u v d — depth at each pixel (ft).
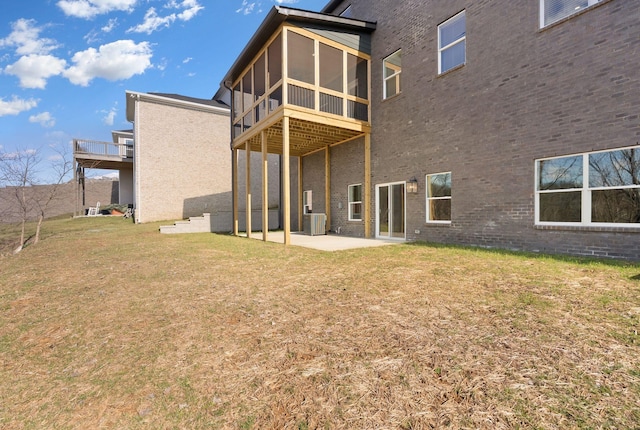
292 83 28.60
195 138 60.85
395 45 31.09
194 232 43.57
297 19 28.94
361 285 13.99
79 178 74.90
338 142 38.96
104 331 10.39
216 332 9.92
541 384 6.52
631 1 16.84
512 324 9.29
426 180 28.35
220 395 6.82
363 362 7.73
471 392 6.40
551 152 19.98
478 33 23.98
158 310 12.06
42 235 43.75
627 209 17.37
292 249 25.39
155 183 56.95
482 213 23.91
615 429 5.26
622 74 17.16
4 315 12.21
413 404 6.17
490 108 23.29
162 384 7.33
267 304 12.18
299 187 46.32
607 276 13.41
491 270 15.46
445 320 9.86
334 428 5.68
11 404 6.89
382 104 32.68
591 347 7.80
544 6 20.47
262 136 32.17
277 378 7.31
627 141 17.01
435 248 23.18
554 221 20.12
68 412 6.54
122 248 27.91
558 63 19.63
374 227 33.96
